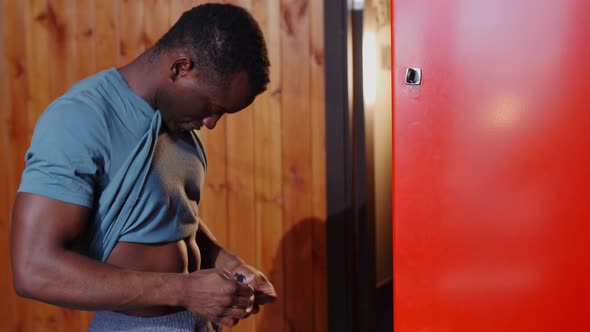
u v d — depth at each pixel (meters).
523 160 0.82
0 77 2.36
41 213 0.95
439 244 0.86
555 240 0.81
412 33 0.84
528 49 0.80
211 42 1.03
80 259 0.96
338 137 2.11
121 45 2.27
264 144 2.19
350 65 2.10
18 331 2.44
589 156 0.79
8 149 2.38
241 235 2.25
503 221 0.83
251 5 2.13
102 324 1.13
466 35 0.82
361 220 2.24
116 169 1.02
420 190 0.86
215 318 1.03
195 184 1.20
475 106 0.82
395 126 0.86
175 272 1.09
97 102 1.01
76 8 2.29
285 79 2.14
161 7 2.22
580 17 0.78
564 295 0.82
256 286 1.29
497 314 0.84
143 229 1.07
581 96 0.79
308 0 2.09
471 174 0.84
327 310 2.21
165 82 1.06
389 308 2.58
